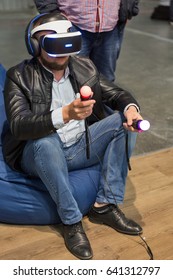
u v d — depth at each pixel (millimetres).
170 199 2043
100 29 2518
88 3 2416
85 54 2607
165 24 6680
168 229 1815
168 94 3533
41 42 1549
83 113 1438
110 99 1805
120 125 1682
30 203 1751
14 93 1612
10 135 1753
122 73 4133
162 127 2885
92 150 1762
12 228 1807
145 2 8867
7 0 7562
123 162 1714
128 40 5543
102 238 1745
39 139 1537
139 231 1760
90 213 1858
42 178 1612
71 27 1597
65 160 1633
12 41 5441
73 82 1725
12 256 1631
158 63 4512
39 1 2438
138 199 2033
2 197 1749
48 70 1632
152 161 2418
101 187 1768
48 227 1819
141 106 3246
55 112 1476
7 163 1785
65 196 1605
